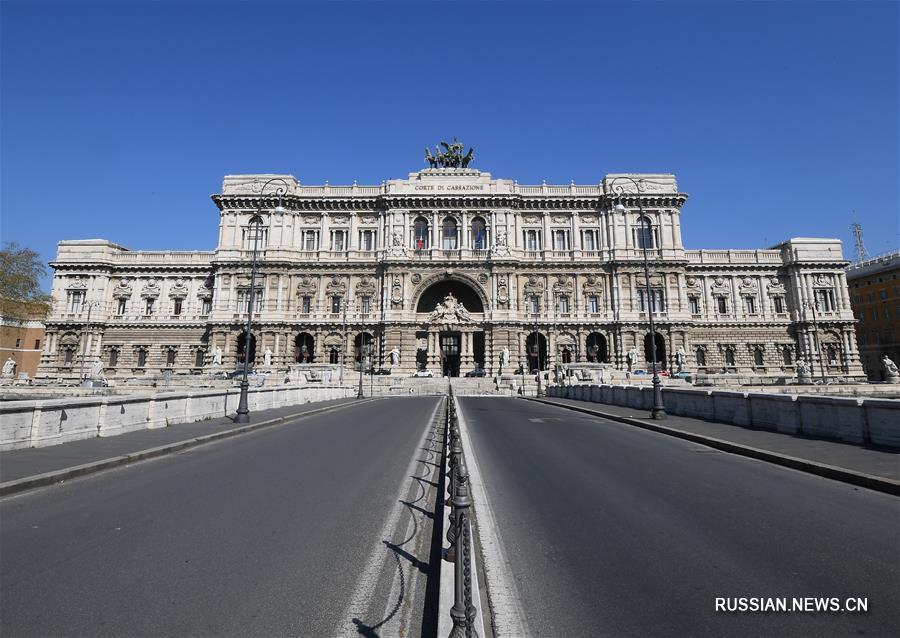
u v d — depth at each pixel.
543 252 81.94
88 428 18.41
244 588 6.30
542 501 10.48
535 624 5.42
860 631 5.26
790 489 11.48
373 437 20.78
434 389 68.31
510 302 78.81
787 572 6.80
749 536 8.23
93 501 10.38
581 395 48.16
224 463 14.79
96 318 84.44
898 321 91.62
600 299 80.56
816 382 71.25
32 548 7.64
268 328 78.38
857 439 16.41
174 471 13.58
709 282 85.44
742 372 82.88
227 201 82.00
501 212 81.69
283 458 15.67
